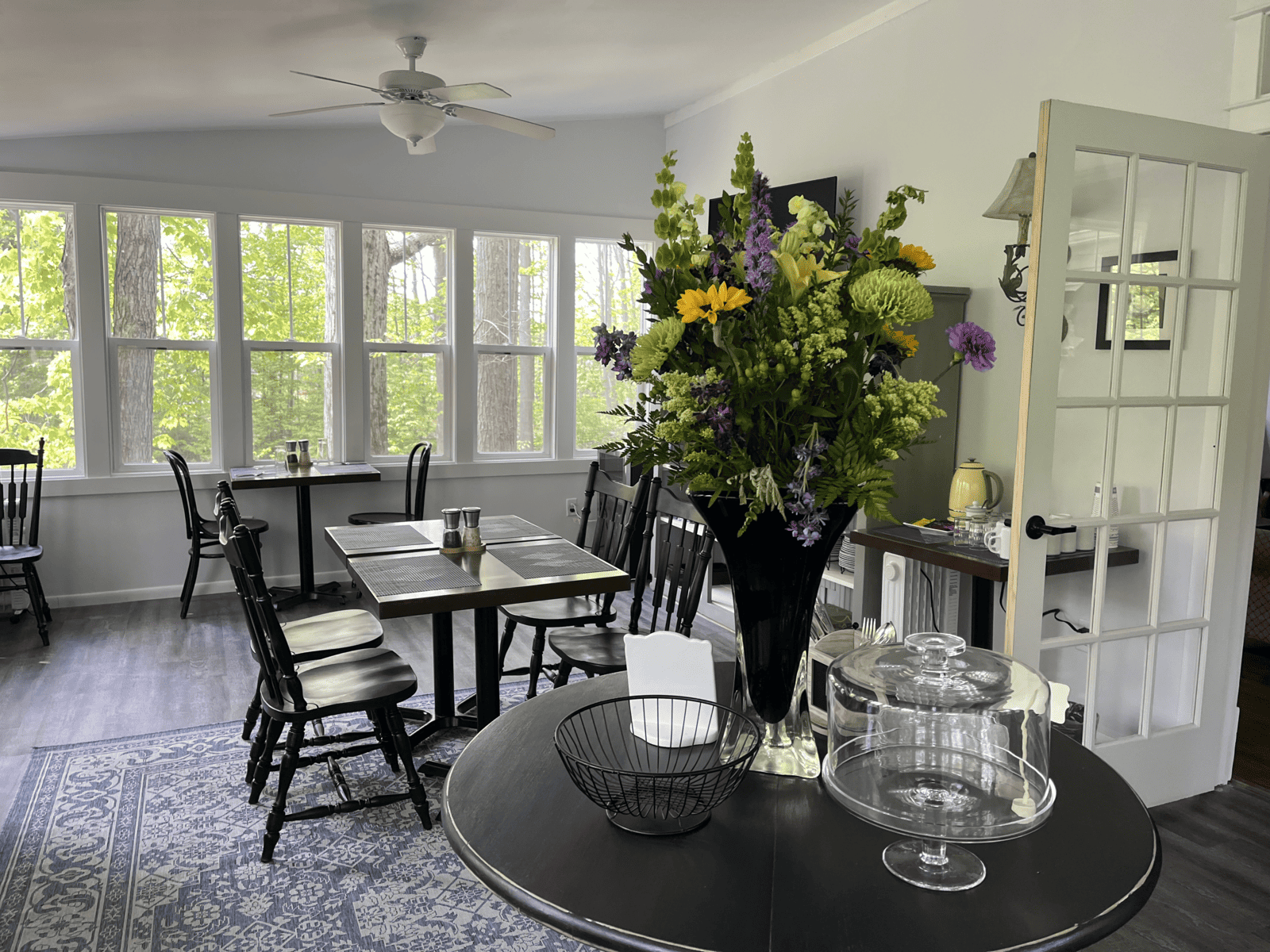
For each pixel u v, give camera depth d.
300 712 2.42
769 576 1.29
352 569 2.88
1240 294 2.64
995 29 3.45
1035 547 2.51
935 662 1.26
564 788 1.31
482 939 2.13
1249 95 2.58
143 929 2.15
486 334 5.82
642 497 3.18
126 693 3.69
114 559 5.06
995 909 1.01
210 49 3.48
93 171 4.83
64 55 3.32
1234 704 2.91
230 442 5.24
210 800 2.79
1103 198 2.45
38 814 2.69
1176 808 2.79
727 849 1.14
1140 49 2.91
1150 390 2.59
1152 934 2.18
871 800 1.13
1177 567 2.72
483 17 3.47
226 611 4.89
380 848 2.52
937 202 3.77
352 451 5.50
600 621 3.29
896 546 3.19
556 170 5.85
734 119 5.26
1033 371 2.42
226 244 5.12
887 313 1.15
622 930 0.98
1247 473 2.80
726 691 1.68
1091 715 2.64
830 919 1.00
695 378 1.18
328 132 5.28
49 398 4.96
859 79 4.20
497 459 5.91
